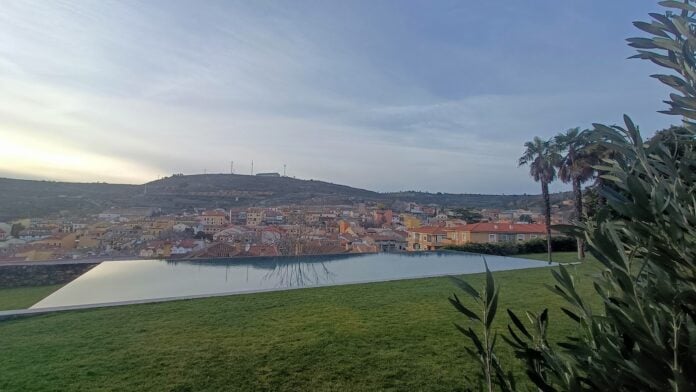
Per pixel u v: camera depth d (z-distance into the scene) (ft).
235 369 15.02
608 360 2.50
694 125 2.61
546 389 2.91
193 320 22.18
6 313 23.15
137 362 15.65
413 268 52.60
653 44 2.77
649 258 2.33
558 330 17.53
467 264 55.62
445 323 21.13
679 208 2.29
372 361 15.76
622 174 2.78
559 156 61.77
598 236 2.55
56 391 12.99
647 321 2.25
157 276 43.01
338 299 28.02
